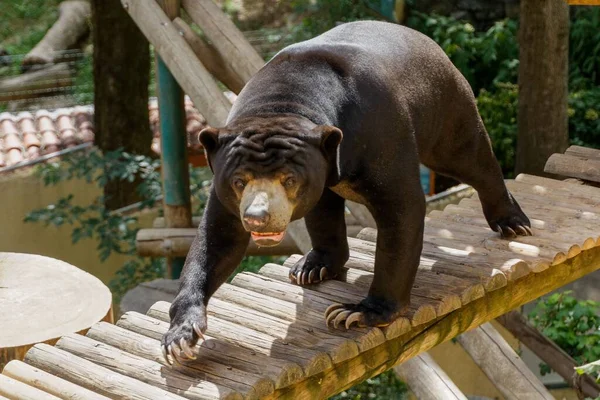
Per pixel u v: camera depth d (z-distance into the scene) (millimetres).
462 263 5484
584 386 8805
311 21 15625
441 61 5223
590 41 17047
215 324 4918
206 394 4324
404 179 4652
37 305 6535
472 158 5672
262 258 11781
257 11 18750
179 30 8906
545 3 12258
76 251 13703
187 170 10609
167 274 10773
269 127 4191
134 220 12703
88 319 6324
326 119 4434
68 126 15234
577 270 6137
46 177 13070
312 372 4562
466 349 7402
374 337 4781
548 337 9562
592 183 7320
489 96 15977
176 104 10328
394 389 9844
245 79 8148
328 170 4367
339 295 5250
